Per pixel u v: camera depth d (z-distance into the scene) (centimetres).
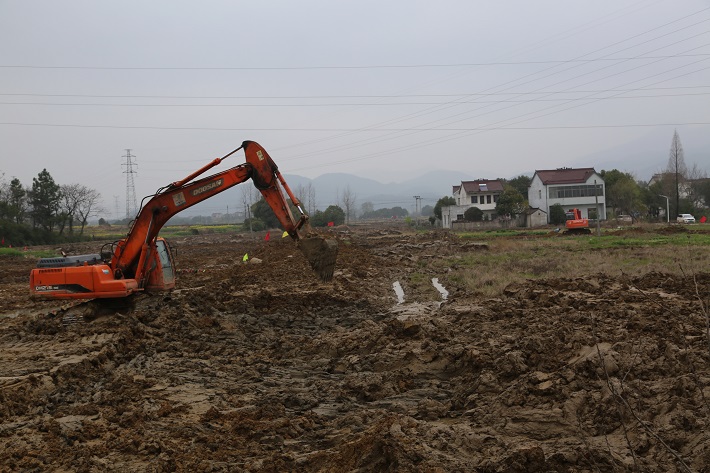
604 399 912
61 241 8788
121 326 1722
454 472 746
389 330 1573
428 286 2797
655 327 1312
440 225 11362
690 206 9256
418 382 1262
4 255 5584
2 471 841
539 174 9844
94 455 895
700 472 684
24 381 1251
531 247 4653
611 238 5300
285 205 1878
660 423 820
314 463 836
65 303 2523
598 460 736
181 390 1252
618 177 9650
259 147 1875
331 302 2316
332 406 1136
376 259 4078
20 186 8912
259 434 956
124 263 1948
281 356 1554
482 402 1050
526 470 738
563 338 1272
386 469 766
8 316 2300
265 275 3191
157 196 1925
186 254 5478
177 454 884
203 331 1812
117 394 1209
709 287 1884
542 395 993
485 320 1695
